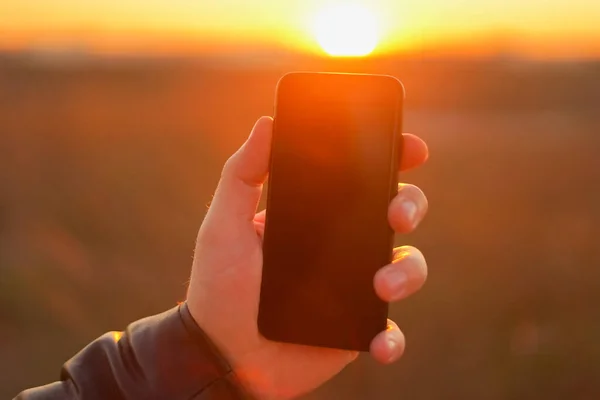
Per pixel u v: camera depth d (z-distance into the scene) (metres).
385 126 0.54
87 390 0.49
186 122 4.85
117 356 0.50
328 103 0.54
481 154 3.78
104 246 1.95
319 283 0.54
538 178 3.09
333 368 0.55
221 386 0.50
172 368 0.50
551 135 4.87
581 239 2.05
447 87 9.70
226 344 0.54
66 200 2.50
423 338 1.32
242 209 0.55
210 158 3.42
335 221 0.54
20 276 1.61
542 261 1.83
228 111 5.63
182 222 2.25
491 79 10.52
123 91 7.55
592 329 1.34
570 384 1.13
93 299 1.53
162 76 10.19
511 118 6.62
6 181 2.81
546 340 1.30
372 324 0.53
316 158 0.54
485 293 1.57
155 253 1.90
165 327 0.51
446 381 1.15
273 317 0.54
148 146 3.75
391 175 0.54
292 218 0.54
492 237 2.08
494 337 1.33
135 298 1.55
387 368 1.19
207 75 10.73
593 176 3.11
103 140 3.94
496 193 2.74
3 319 1.41
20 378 1.20
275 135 0.55
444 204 2.53
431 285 1.64
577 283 1.64
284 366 0.54
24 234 2.05
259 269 0.54
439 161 3.51
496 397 1.10
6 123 4.53
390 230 0.54
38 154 3.44
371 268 0.54
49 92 6.84
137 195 2.61
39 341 1.33
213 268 0.54
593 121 6.04
